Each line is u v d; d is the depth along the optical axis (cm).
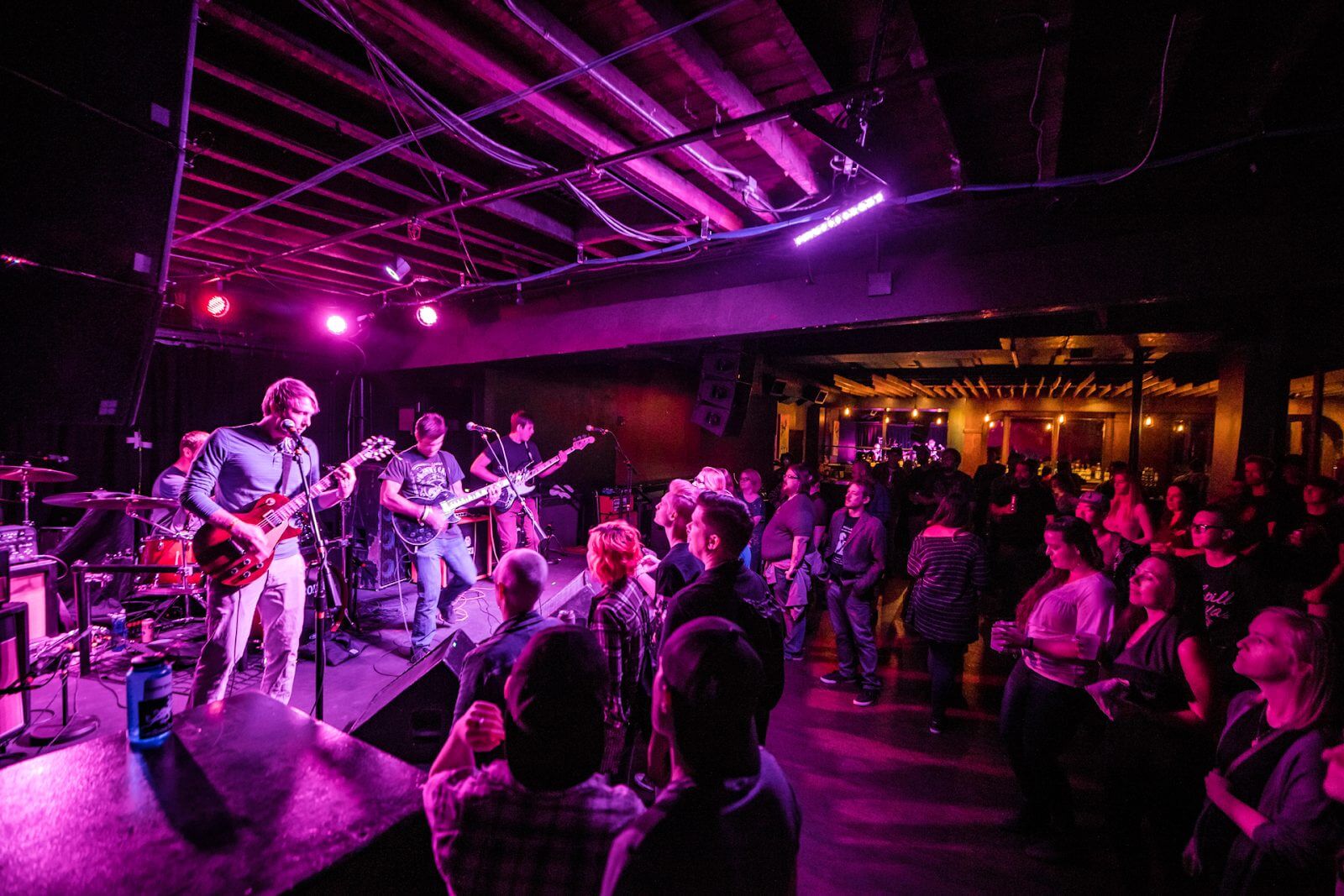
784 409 1403
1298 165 307
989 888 223
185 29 189
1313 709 149
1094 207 369
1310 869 137
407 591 591
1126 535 460
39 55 159
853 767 308
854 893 221
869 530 390
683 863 85
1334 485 349
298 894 95
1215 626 294
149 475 664
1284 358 439
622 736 202
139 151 186
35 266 172
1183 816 194
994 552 639
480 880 99
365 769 128
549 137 350
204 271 593
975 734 343
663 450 1070
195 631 455
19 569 345
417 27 226
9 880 93
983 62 225
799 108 256
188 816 111
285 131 319
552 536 749
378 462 611
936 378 1071
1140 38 232
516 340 662
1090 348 664
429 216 398
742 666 94
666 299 553
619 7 230
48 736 307
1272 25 227
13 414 177
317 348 789
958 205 379
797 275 482
